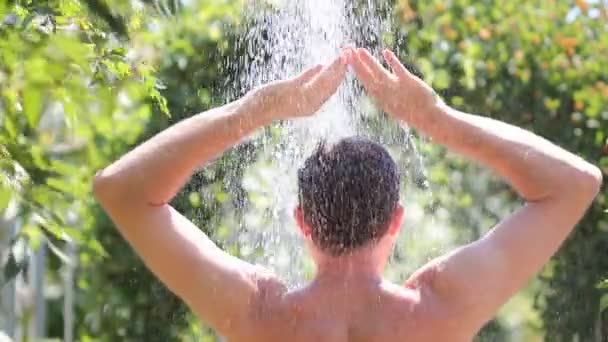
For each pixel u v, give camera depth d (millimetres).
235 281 2865
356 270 2883
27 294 10477
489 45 8953
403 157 6465
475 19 8953
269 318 2852
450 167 8039
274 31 5922
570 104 9031
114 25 5852
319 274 2902
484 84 8906
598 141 8922
